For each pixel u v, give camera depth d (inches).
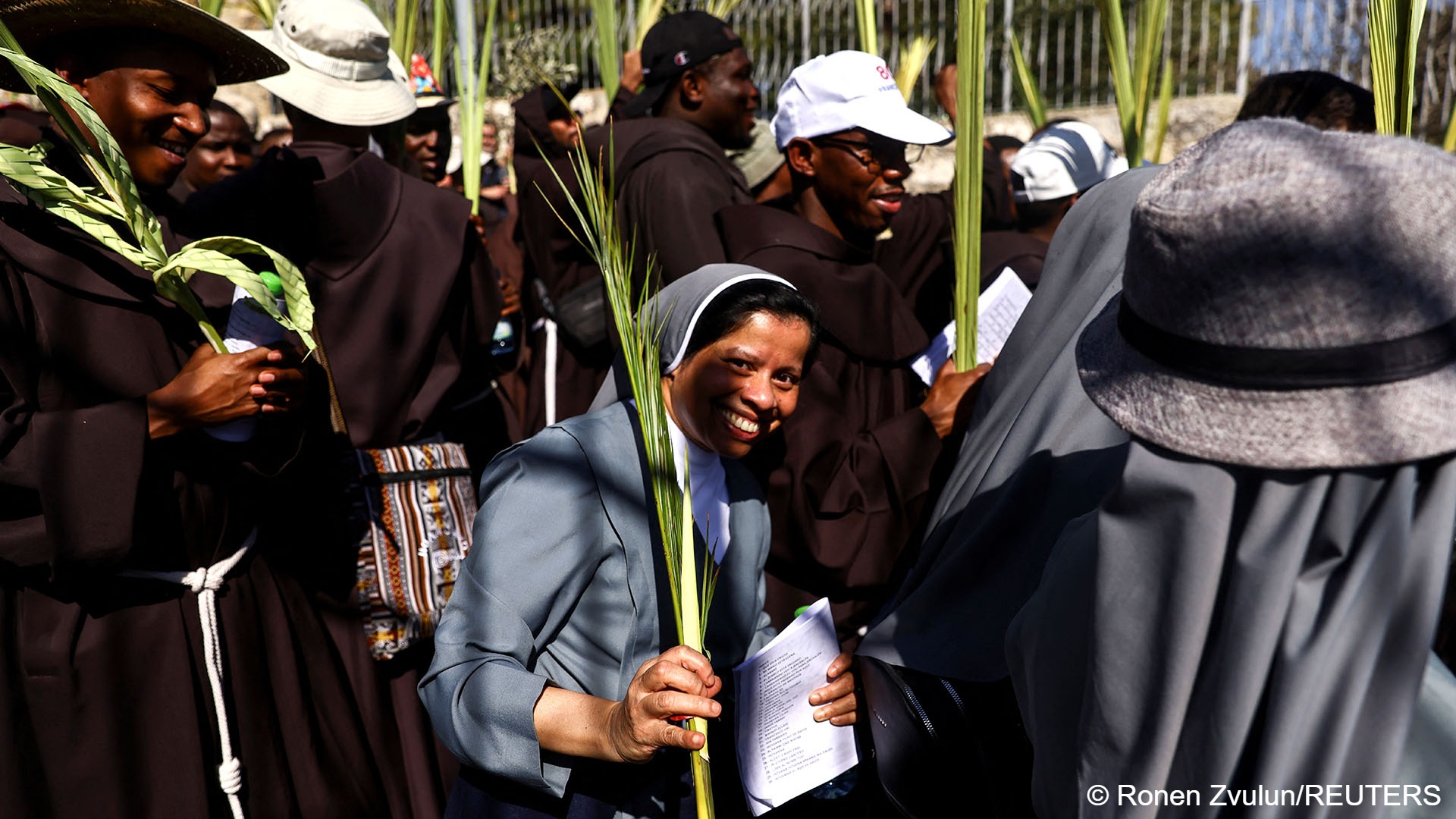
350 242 92.1
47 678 73.0
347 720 86.8
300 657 85.6
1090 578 46.7
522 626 62.4
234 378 73.1
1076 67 270.7
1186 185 41.1
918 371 101.3
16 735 72.7
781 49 283.9
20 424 71.1
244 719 80.1
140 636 76.1
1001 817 61.1
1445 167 38.0
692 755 60.9
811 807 75.1
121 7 73.1
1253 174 39.4
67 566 71.0
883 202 100.0
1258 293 38.6
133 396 74.8
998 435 71.5
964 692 63.1
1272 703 40.0
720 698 70.8
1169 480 41.5
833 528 89.0
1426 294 37.4
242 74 85.9
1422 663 38.9
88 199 70.8
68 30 74.4
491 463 67.2
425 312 95.6
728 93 122.4
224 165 145.4
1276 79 81.7
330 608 89.3
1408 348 37.9
